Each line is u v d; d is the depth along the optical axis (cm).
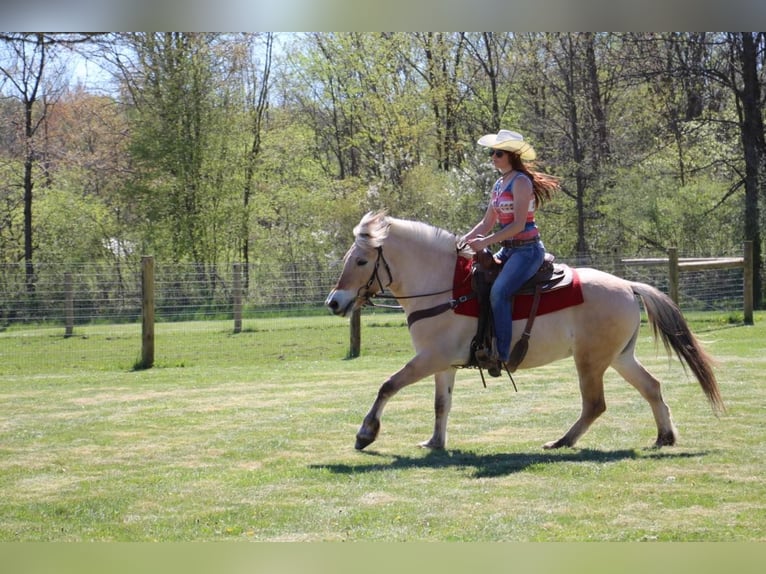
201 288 2277
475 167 3425
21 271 2919
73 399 1187
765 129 3150
